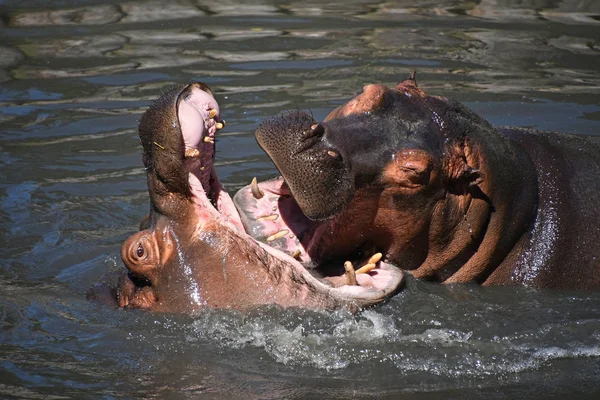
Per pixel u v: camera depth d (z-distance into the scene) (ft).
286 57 72.08
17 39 77.36
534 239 40.98
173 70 69.46
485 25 80.38
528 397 32.63
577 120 58.18
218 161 54.03
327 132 36.04
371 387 33.45
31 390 33.12
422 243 39.17
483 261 40.19
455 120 38.81
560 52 72.49
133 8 86.94
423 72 67.72
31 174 53.31
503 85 64.85
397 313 37.83
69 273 42.93
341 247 39.11
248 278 36.70
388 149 37.04
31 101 64.03
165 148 35.19
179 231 36.76
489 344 36.09
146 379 34.01
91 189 51.70
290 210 38.81
